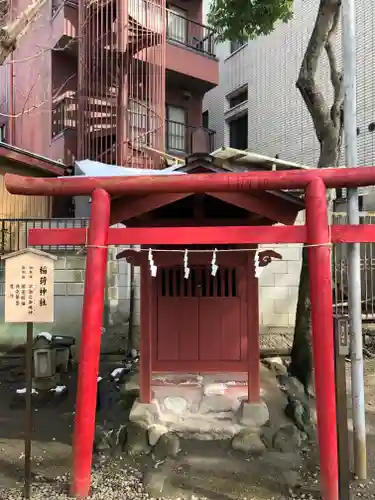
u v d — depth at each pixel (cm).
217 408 556
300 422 541
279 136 1395
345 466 385
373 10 1084
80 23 1120
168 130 1388
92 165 792
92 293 404
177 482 425
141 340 553
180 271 577
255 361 542
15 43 495
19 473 448
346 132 443
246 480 429
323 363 379
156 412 540
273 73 1424
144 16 1159
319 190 392
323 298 382
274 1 727
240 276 574
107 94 1130
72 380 769
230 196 446
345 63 444
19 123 1455
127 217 447
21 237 1023
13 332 930
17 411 641
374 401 654
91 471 444
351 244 436
